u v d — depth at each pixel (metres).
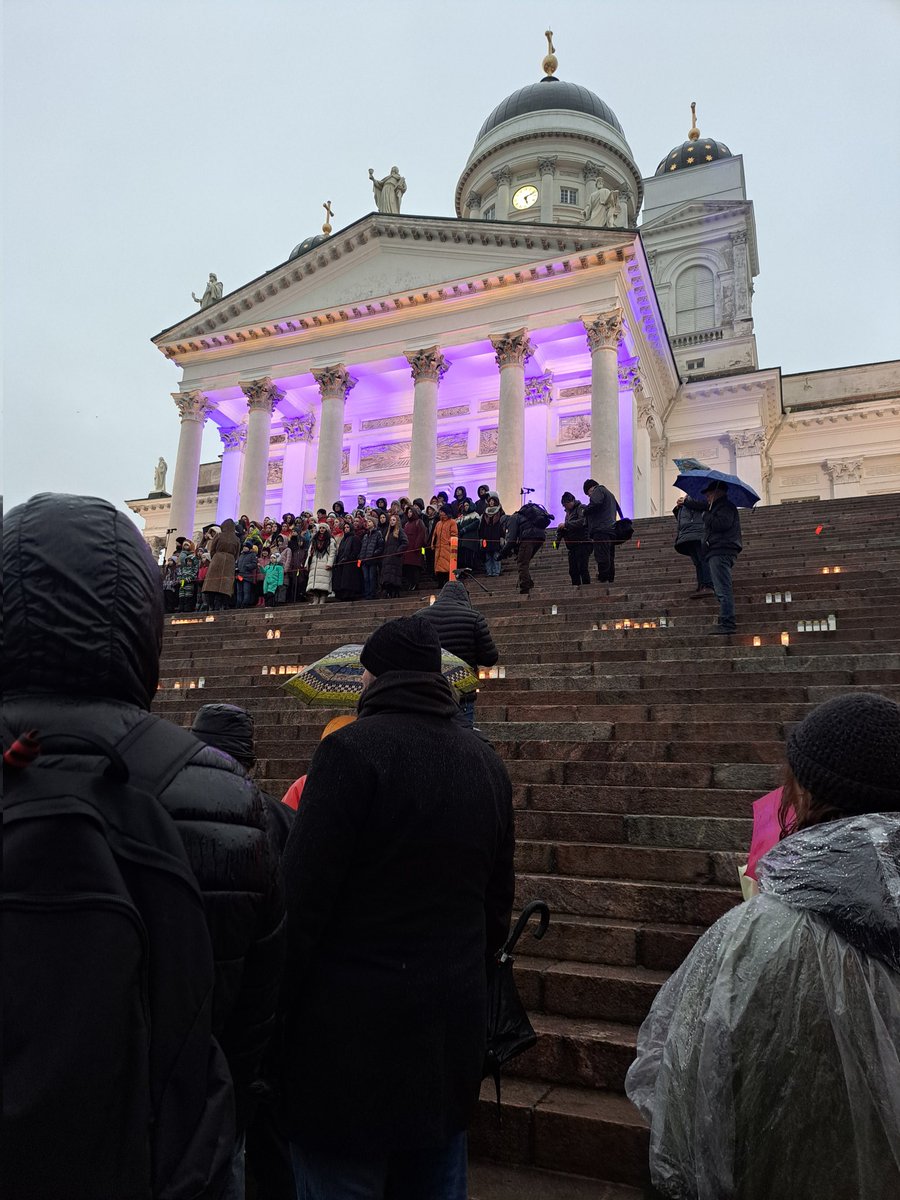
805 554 13.58
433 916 2.16
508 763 6.41
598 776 6.13
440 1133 2.04
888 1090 1.72
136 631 1.39
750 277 47.16
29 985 1.01
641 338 32.94
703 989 2.01
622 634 10.12
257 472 32.66
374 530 17.12
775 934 1.92
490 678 8.87
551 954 4.44
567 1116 3.28
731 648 8.71
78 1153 0.98
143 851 1.19
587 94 50.16
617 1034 3.72
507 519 16.28
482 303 30.83
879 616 9.23
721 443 38.38
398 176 33.56
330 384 32.34
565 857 5.12
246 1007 1.50
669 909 4.55
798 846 2.00
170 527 33.38
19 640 1.29
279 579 17.97
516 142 47.56
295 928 2.07
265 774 7.53
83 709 1.30
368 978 2.08
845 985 1.80
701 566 11.19
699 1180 1.88
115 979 1.05
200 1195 1.11
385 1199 2.22
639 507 30.30
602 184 46.84
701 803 5.53
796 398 42.97
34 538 1.32
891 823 1.91
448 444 34.16
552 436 32.19
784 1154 1.79
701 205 46.38
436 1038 2.07
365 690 2.69
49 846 1.09
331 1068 2.03
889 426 39.66
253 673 11.40
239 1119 1.58
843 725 2.06
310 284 34.03
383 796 2.16
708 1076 1.89
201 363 35.34
